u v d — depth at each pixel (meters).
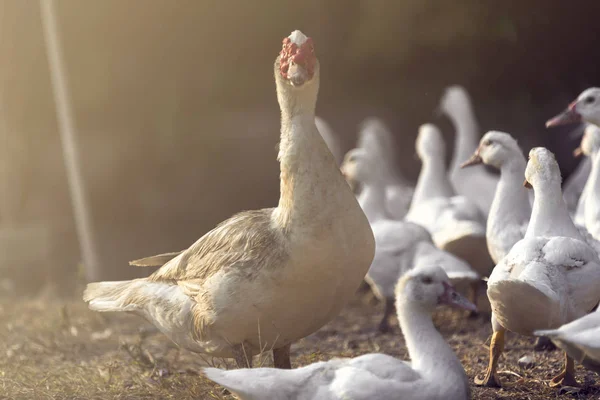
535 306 5.66
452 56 20.56
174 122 22.66
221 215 19.88
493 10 18.59
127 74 21.83
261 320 6.01
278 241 5.92
